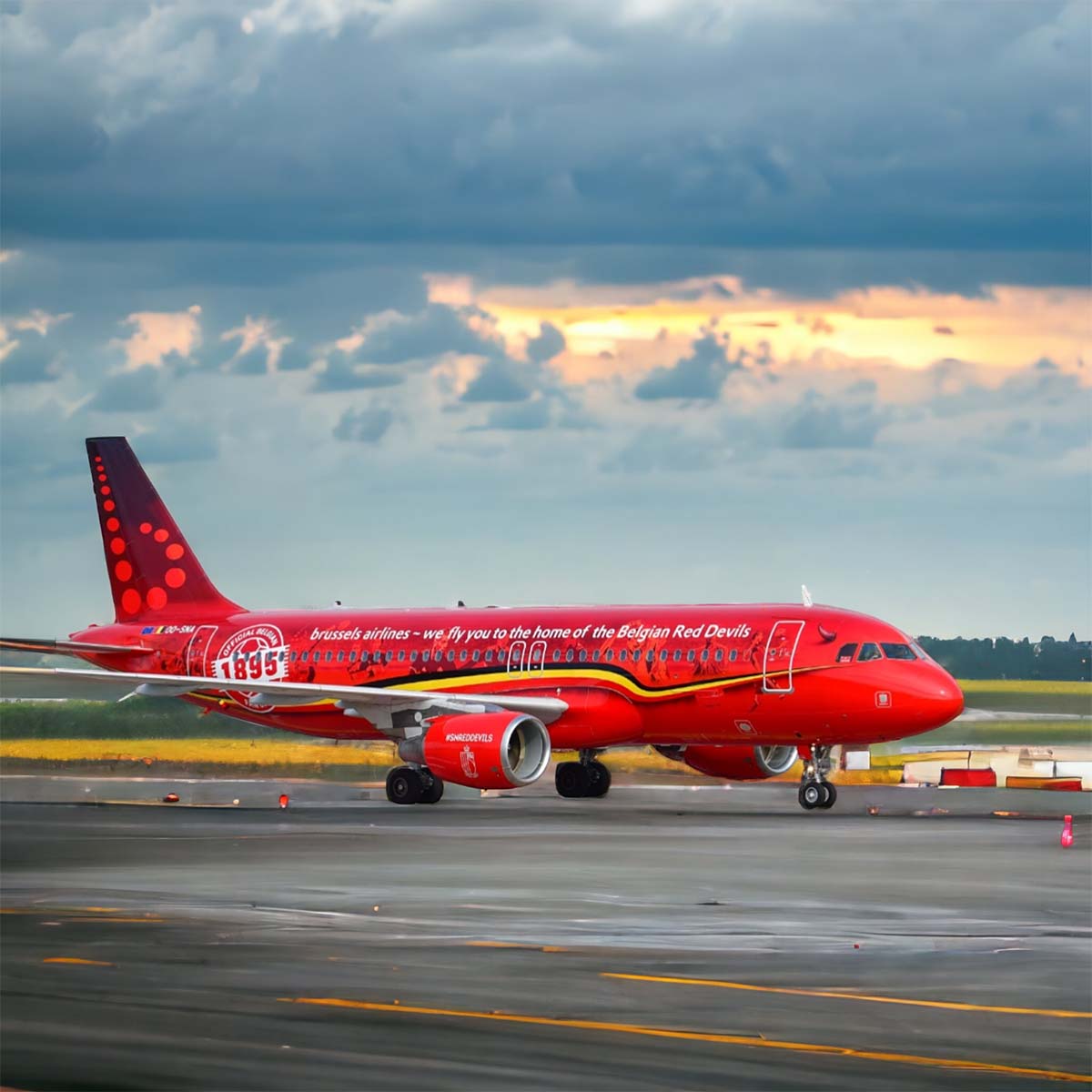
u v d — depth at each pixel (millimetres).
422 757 164375
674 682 165125
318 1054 49312
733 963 64812
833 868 99750
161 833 127312
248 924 74938
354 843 117875
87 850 111875
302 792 193250
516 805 167500
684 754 182625
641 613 171875
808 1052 49969
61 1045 50375
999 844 116375
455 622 184000
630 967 63656
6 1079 46375
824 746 163750
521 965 64062
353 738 195000
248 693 197125
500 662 176750
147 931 72562
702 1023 53750
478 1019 54031
